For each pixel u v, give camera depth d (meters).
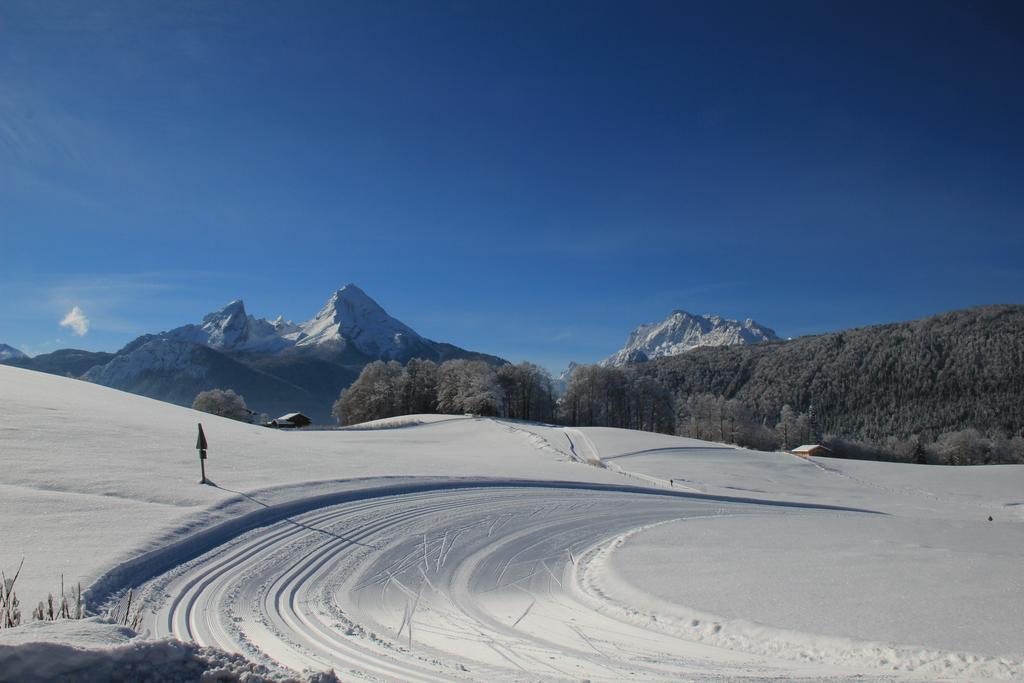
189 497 16.53
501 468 33.66
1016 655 8.12
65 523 13.03
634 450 56.16
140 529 13.13
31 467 17.59
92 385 44.72
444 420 72.06
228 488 18.34
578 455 50.59
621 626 10.59
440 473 27.81
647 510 24.50
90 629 5.53
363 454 33.25
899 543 16.73
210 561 12.53
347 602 11.08
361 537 15.95
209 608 9.94
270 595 10.95
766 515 25.31
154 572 11.38
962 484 54.38
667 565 14.28
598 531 19.55
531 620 10.88
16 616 6.95
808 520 22.72
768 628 9.70
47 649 4.60
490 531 18.27
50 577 9.94
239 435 32.97
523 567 14.88
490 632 9.97
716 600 11.34
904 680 7.59
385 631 9.59
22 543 11.55
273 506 17.22
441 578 13.39
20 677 4.37
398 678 7.31
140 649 5.00
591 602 12.23
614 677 7.74
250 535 14.73
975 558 14.25
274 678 5.07
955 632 9.10
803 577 12.70
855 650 8.69
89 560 10.91
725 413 101.38
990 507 45.66
